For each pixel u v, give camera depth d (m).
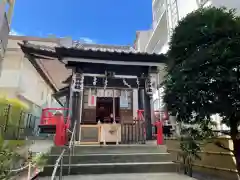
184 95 3.66
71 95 7.76
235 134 3.68
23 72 14.62
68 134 7.07
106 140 7.43
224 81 3.13
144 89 8.61
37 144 7.38
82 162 5.51
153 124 8.10
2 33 6.73
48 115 9.64
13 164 3.75
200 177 5.07
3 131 4.50
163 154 5.92
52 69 8.77
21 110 6.62
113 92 9.96
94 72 8.20
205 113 3.49
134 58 7.74
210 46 3.37
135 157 5.78
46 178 4.70
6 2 6.86
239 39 3.16
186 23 3.96
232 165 4.69
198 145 5.04
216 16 3.54
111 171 5.28
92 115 10.23
